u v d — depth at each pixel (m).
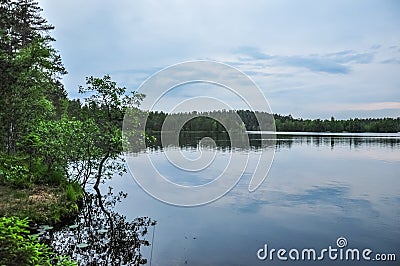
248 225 8.80
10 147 13.03
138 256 6.84
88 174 12.84
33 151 12.14
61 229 8.55
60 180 11.58
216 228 8.58
